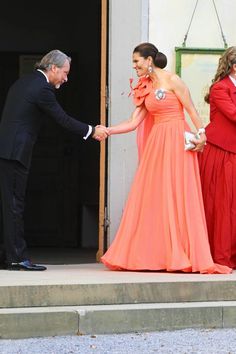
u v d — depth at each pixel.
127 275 14.36
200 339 12.40
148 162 15.25
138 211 15.19
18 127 14.80
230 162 15.49
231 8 17.09
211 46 17.05
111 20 16.70
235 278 13.95
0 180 14.96
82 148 23.92
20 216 15.02
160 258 14.92
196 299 13.62
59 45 24.08
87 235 23.78
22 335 12.41
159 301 13.45
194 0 17.02
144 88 15.29
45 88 14.80
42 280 13.44
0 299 12.80
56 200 23.86
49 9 24.11
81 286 13.12
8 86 23.91
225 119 15.56
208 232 15.57
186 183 14.98
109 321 12.77
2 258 15.57
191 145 14.98
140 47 15.17
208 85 17.00
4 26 23.98
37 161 23.83
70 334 12.62
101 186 16.88
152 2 16.86
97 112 24.06
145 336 12.61
